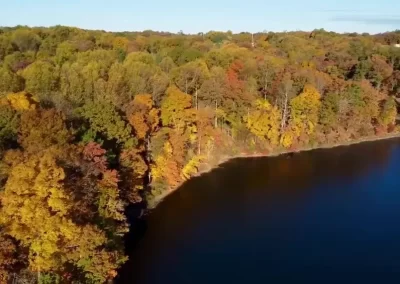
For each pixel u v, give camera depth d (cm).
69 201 4172
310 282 5134
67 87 8725
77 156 4909
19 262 3984
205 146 9781
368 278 5238
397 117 13988
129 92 9056
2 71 8894
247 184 8581
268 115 10806
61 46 13100
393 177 9044
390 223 6781
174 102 8812
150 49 15912
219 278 5191
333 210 7294
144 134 7488
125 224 5416
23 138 5225
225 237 6262
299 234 6381
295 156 10675
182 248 5903
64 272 4188
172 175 8131
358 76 14625
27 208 3922
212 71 11169
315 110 11406
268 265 5509
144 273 5247
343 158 10519
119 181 5750
